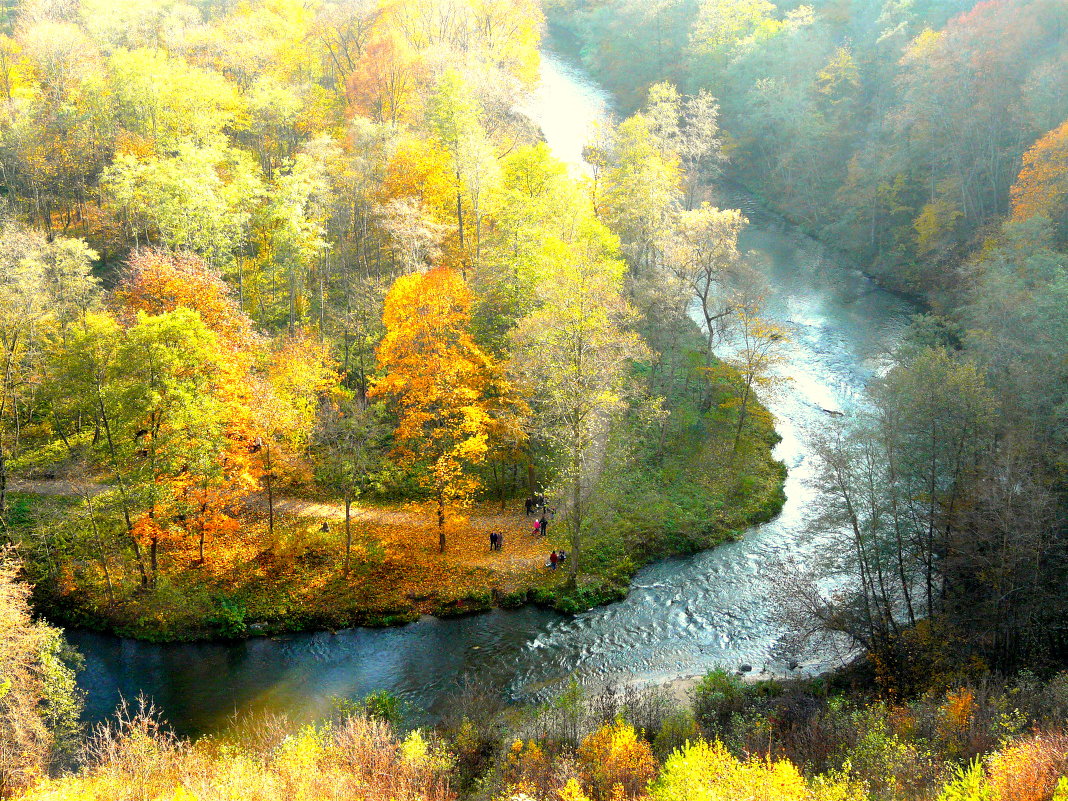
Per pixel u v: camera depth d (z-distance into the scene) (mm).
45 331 48719
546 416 44438
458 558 44438
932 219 74375
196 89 68188
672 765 18797
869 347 68438
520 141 82188
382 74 75688
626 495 49969
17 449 47875
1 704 25953
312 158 62562
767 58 101500
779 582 35625
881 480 34031
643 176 62250
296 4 98875
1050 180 59500
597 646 38219
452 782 23094
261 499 49125
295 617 39969
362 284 55906
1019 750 17547
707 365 62281
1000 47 71250
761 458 55031
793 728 25422
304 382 46531
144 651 37969
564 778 21219
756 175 107500
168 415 40062
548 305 43062
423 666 36812
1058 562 31156
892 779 18344
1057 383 36500
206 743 28938
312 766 21656
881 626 32438
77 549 41750
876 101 89500
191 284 45594
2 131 64500
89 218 67375
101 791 21234
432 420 49750
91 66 71688
